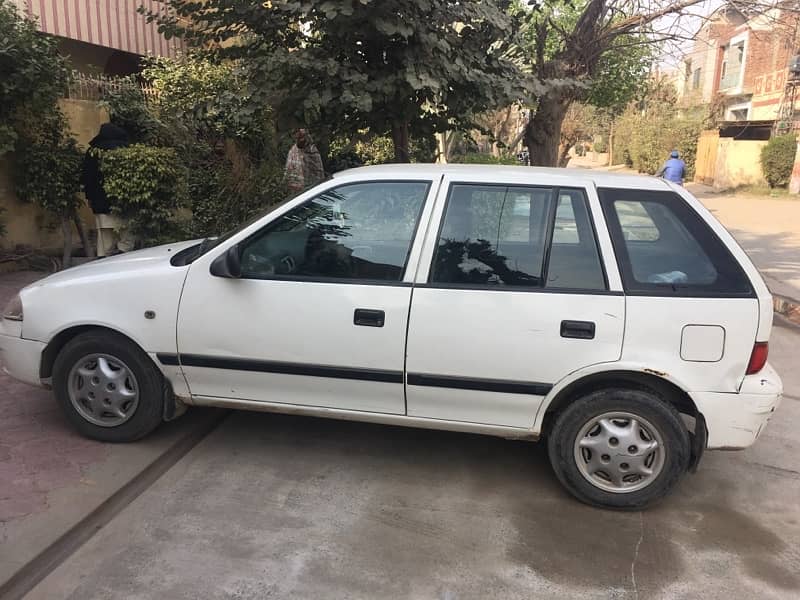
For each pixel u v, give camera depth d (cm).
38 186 764
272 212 372
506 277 346
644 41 891
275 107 666
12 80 680
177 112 848
